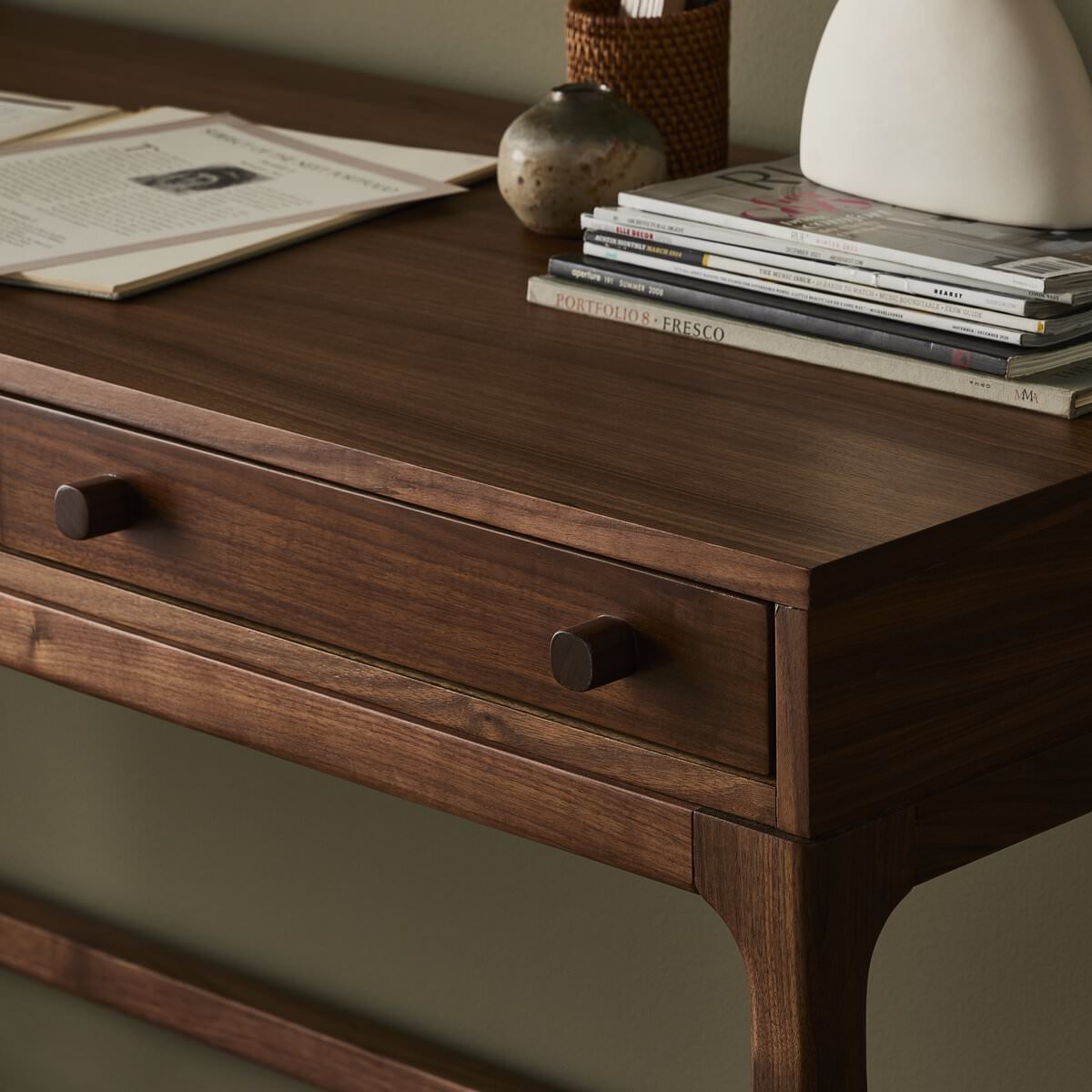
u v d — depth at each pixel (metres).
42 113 1.96
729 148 1.90
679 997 2.23
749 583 1.05
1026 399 1.26
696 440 1.21
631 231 1.45
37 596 1.43
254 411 1.25
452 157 1.85
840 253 1.34
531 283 1.48
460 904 2.38
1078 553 1.18
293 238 1.62
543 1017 2.36
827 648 1.06
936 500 1.12
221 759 2.52
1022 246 1.35
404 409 1.26
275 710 1.32
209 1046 2.56
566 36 1.88
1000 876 1.96
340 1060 2.44
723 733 1.10
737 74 1.94
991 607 1.14
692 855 1.14
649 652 1.12
